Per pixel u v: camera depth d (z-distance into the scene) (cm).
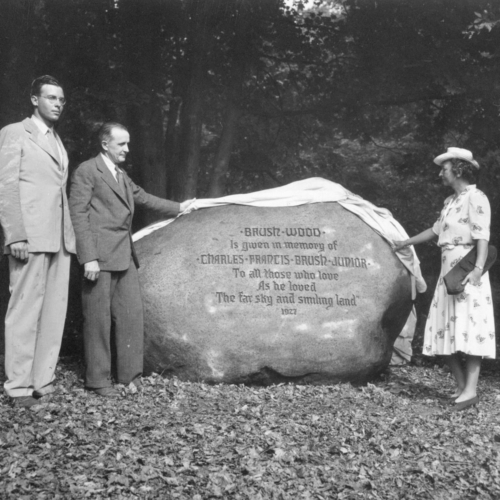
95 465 482
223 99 1152
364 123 1203
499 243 1180
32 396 634
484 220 655
